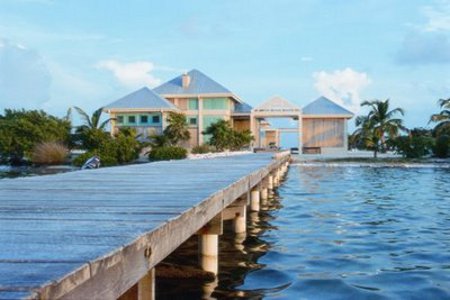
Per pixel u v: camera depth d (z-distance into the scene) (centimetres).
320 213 1209
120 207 443
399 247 803
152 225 343
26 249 263
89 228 332
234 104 5012
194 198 513
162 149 3378
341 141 4775
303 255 753
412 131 5244
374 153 4378
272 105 4588
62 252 255
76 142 3919
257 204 1238
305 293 559
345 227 1003
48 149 3344
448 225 1023
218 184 695
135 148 3459
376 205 1361
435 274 634
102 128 3878
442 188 1858
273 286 590
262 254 763
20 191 599
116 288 261
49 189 625
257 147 4759
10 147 3538
